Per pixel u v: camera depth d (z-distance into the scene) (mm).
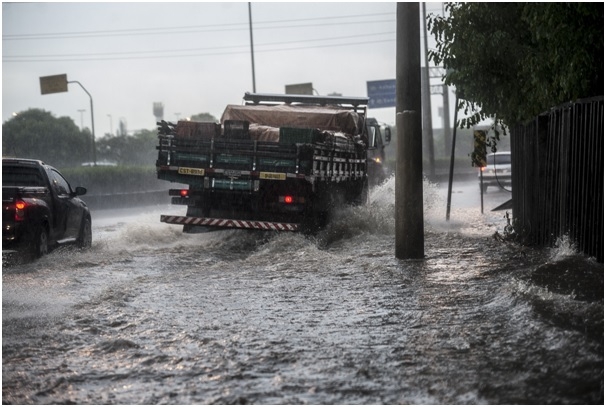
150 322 10844
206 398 7602
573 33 13414
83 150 98875
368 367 8453
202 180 21469
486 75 18203
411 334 9875
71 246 20547
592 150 13461
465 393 7469
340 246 20016
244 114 24797
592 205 13547
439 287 13023
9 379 8289
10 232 17312
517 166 21625
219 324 10688
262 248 20141
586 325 9406
